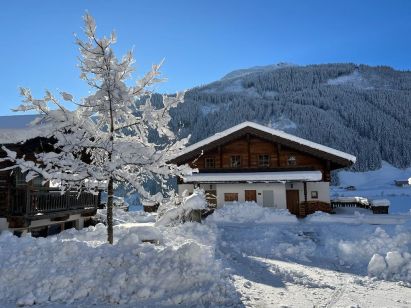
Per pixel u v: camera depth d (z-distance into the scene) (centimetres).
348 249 1437
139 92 1004
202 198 2147
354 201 3167
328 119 15025
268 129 2845
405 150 12862
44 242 955
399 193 7075
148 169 962
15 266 848
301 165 2847
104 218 2064
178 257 867
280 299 821
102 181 1029
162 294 787
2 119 1549
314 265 1306
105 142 942
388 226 1983
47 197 1453
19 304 750
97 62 922
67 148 927
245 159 2930
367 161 12088
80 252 902
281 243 1617
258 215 2416
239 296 813
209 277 829
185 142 993
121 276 817
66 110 930
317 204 2758
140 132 1068
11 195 1338
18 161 888
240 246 1630
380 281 1077
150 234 1310
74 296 782
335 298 864
